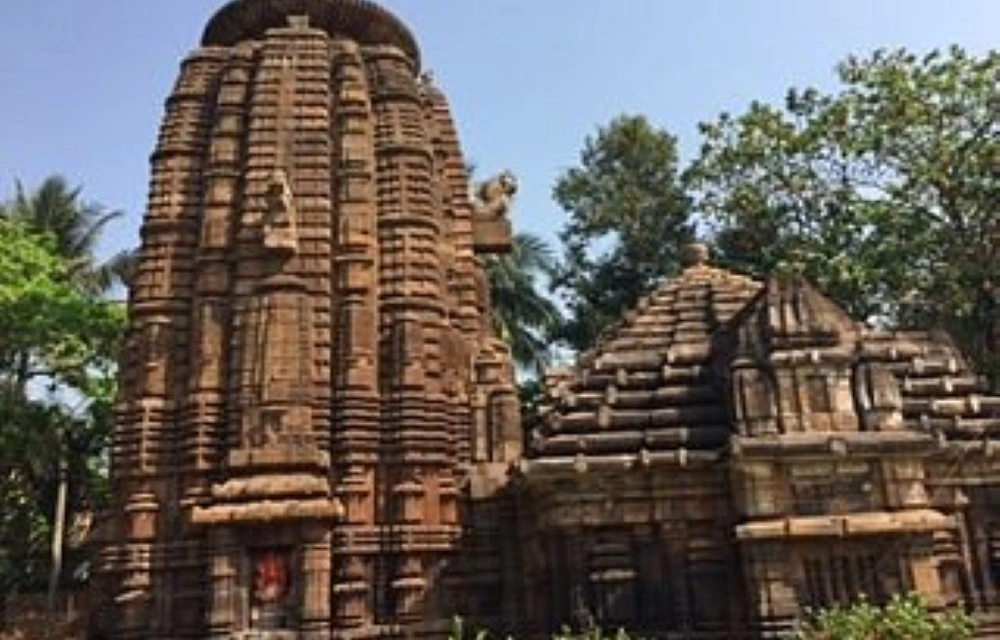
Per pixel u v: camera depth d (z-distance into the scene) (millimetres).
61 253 42125
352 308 19984
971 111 35312
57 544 37938
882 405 15469
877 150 36594
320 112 21531
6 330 33750
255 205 20344
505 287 46469
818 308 16188
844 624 12688
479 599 18484
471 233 24000
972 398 16734
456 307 22609
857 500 14812
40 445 35375
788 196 39438
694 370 16984
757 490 14820
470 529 19047
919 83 36031
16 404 34656
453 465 19797
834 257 36062
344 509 18531
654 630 14930
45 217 42406
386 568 18531
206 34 24359
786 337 15875
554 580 15734
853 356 15773
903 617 12750
